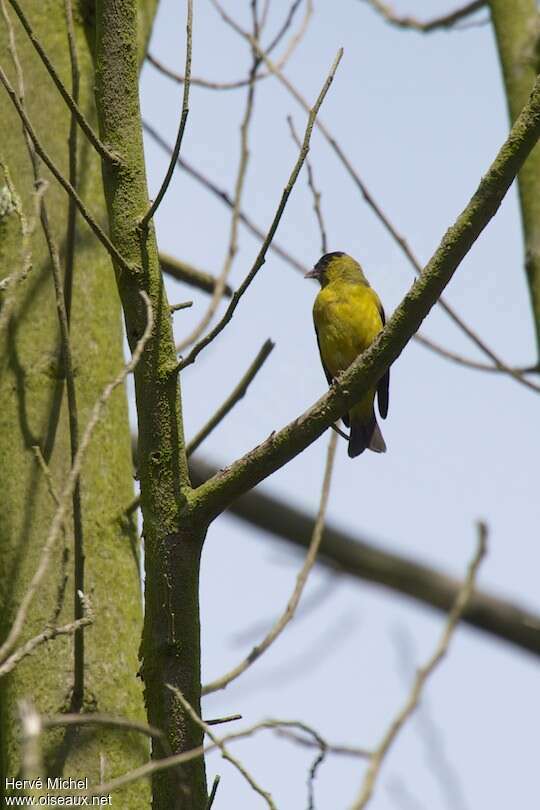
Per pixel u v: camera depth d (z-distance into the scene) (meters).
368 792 4.95
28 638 8.02
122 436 8.94
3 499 8.47
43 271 9.09
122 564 8.47
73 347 8.97
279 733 6.16
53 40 9.88
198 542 7.24
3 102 9.68
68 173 9.52
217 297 10.50
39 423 8.67
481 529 6.11
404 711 5.21
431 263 7.20
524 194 11.51
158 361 7.34
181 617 7.12
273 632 8.59
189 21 7.11
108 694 8.00
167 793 6.89
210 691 8.28
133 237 7.46
